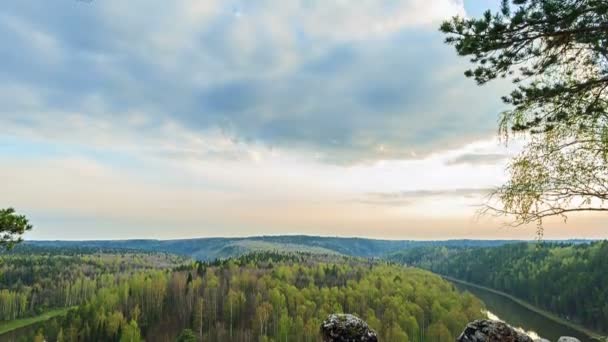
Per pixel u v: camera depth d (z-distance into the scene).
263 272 151.88
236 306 114.56
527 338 6.98
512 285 150.12
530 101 8.27
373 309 105.88
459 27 8.38
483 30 8.00
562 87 7.95
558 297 115.00
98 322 104.94
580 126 7.99
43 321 137.12
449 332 86.94
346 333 6.91
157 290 124.25
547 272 132.62
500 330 6.98
